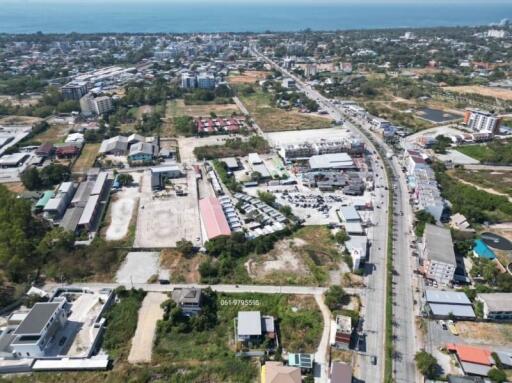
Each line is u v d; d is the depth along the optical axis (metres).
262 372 79.12
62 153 187.88
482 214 136.75
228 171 177.38
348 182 161.88
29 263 111.81
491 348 87.44
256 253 119.56
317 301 100.44
